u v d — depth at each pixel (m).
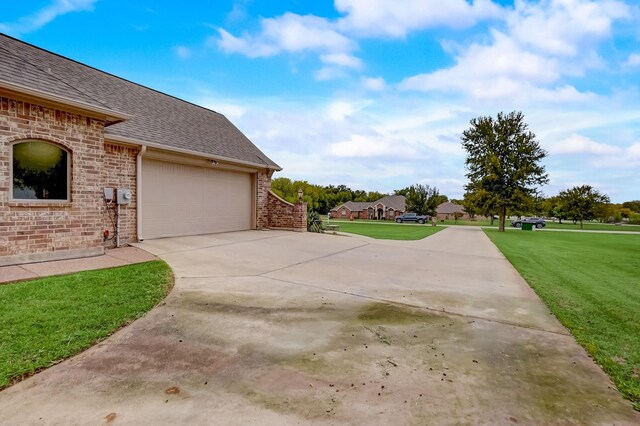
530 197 28.64
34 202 6.17
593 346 3.44
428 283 6.17
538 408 2.37
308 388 2.57
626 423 2.22
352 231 21.73
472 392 2.56
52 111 6.39
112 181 8.41
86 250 6.99
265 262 7.56
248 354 3.13
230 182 12.86
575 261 9.81
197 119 13.41
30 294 4.46
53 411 2.23
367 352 3.23
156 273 5.88
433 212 53.28
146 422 2.13
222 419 2.17
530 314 4.50
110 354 3.07
